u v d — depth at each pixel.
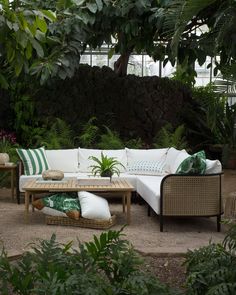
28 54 3.06
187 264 3.02
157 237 4.82
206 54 7.89
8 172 8.17
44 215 5.89
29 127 9.83
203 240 4.70
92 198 5.21
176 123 10.75
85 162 7.29
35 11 2.88
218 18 4.76
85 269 2.37
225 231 5.14
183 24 4.63
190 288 2.51
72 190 5.40
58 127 9.25
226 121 10.48
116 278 2.47
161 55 8.83
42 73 7.08
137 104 10.34
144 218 5.83
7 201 6.96
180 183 5.06
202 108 10.73
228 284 2.36
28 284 2.29
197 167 5.11
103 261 2.56
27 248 4.23
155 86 10.50
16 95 9.88
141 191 6.29
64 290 2.10
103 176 6.01
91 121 9.75
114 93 10.27
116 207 6.59
